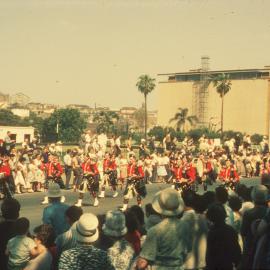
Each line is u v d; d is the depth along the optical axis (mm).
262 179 14188
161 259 8039
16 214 9344
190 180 32875
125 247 8422
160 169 41344
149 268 8570
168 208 8172
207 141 51688
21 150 35750
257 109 164625
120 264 8289
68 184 35625
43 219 11445
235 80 168500
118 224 8422
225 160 35875
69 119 143750
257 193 10312
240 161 47250
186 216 9516
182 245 8148
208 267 9180
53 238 8922
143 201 30656
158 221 10008
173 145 50000
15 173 32062
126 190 26578
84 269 7297
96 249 7508
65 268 7316
